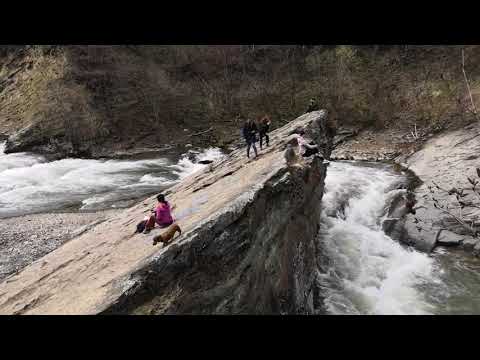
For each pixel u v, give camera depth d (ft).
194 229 24.43
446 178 69.46
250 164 44.91
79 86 117.60
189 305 22.58
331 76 129.90
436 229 55.11
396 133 104.22
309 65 136.56
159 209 33.22
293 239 36.63
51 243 52.03
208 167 59.41
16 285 34.42
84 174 91.35
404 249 54.13
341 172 81.61
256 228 28.25
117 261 29.40
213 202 32.48
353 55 129.90
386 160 93.25
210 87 137.28
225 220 25.35
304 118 67.00
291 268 35.32
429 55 118.11
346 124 114.21
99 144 110.63
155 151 112.68
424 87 110.83
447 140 87.15
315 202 47.06
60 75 119.44
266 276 29.48
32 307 27.25
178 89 134.82
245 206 26.86
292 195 35.58
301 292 37.40
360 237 55.26
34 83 123.44
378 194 67.77
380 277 47.78
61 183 84.53
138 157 108.17
